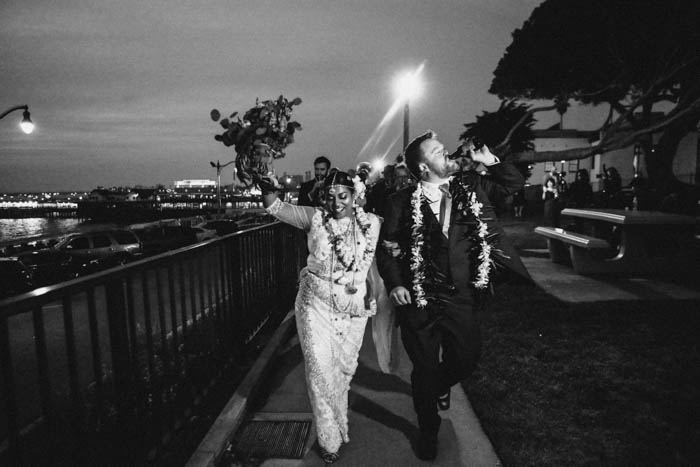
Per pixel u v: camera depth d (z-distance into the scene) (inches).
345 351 113.7
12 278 486.3
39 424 80.2
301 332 114.2
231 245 169.9
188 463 104.2
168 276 116.6
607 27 548.4
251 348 190.4
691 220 286.2
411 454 113.2
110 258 698.2
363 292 115.7
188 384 129.0
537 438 116.8
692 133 1290.6
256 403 142.3
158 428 107.7
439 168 110.0
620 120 441.4
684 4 476.7
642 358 163.6
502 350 174.9
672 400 133.6
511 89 727.7
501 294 258.8
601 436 116.8
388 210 114.6
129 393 95.3
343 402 116.2
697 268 293.0
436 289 107.8
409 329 110.4
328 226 112.5
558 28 590.2
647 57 560.1
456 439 119.4
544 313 220.5
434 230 108.2
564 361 163.2
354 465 109.4
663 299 242.1
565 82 653.3
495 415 128.5
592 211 344.2
